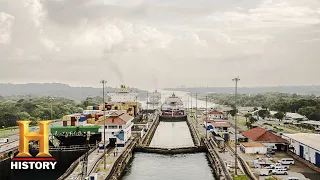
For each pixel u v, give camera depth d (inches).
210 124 7706.7
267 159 4409.5
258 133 5324.8
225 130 7145.7
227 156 4690.0
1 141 5772.6
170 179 4089.6
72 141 5585.6
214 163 4424.2
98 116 6860.2
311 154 4121.6
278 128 7554.1
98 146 5226.4
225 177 3595.0
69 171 3816.4
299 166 4072.3
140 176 4249.5
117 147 5403.5
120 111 7347.4
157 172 4443.9
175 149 5580.7
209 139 6250.0
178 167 4709.6
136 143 5940.0
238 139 5679.1
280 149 4995.1
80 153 4980.3
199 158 5295.3
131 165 4845.0
